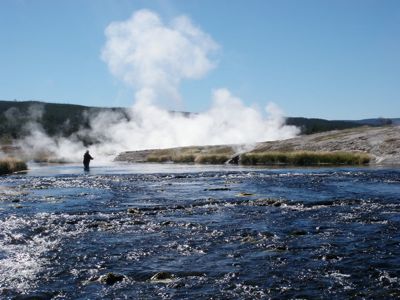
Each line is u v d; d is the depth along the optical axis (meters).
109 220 22.27
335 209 24.48
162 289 12.51
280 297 11.79
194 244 17.16
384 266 14.06
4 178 51.12
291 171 55.06
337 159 70.56
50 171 66.31
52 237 18.72
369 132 87.31
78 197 31.66
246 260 14.99
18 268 14.52
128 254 15.96
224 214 23.62
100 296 12.08
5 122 171.12
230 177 47.69
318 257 15.16
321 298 11.66
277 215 22.97
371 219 21.31
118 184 42.06
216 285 12.73
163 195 32.28
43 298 11.98
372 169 55.31
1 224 21.45
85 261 15.20
